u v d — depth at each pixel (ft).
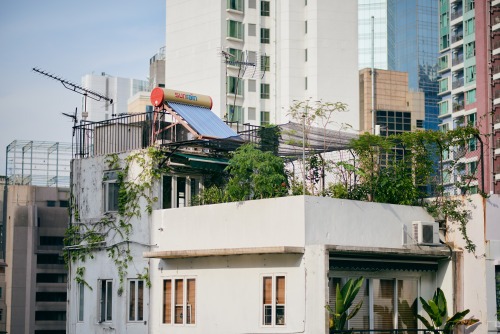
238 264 76.07
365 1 402.93
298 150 92.43
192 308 80.59
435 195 84.74
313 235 71.56
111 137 97.81
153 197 88.58
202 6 245.45
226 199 87.15
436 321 76.84
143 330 85.56
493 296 78.18
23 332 282.97
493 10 274.57
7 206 294.25
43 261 288.92
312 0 244.42
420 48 427.74
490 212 79.46
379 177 85.87
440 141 86.58
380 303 76.07
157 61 279.49
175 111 91.40
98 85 443.73
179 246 83.82
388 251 72.64
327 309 67.36
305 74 244.01
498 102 265.54
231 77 240.73
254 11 247.29
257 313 73.41
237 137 90.38
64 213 292.61
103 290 92.07
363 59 399.44
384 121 302.86
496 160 249.96
